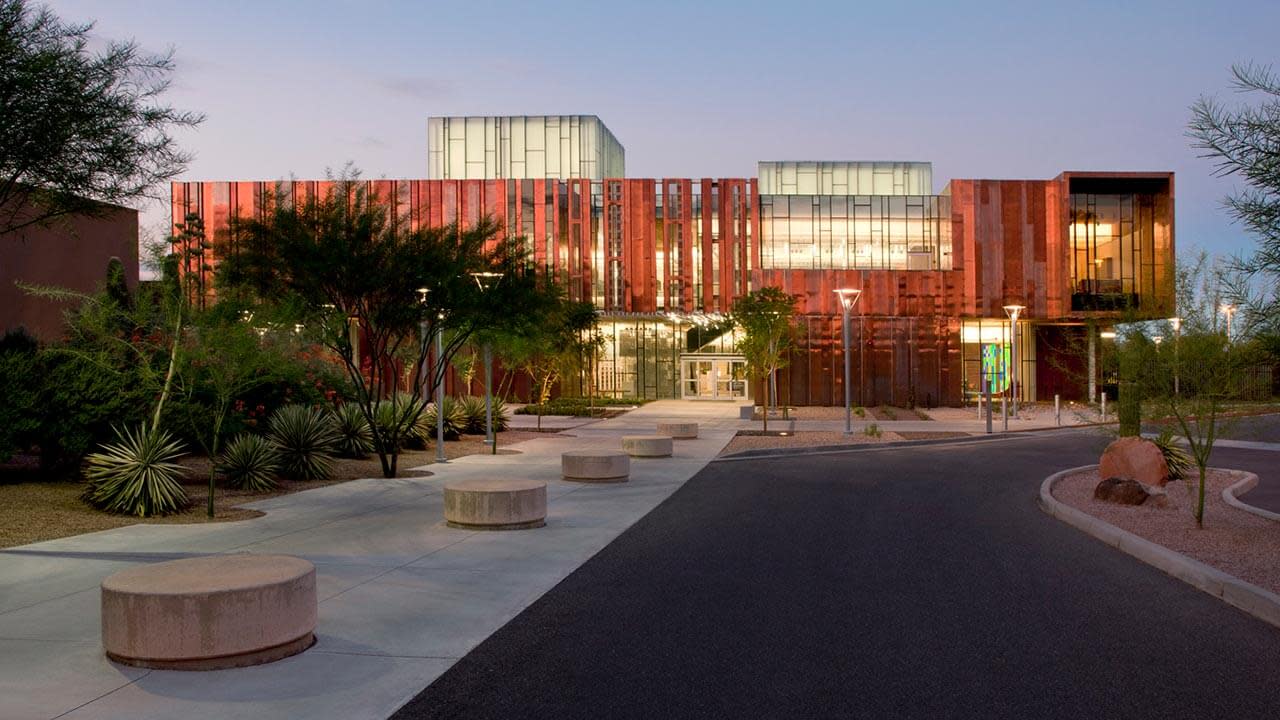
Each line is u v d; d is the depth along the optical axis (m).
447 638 7.38
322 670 6.54
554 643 7.24
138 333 17.44
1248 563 10.29
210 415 18.44
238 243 19.00
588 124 79.88
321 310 19.06
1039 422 43.47
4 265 27.30
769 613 8.25
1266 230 8.08
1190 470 21.78
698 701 5.89
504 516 12.97
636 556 11.05
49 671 6.47
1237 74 8.09
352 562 10.52
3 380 16.52
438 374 23.88
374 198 20.42
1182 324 13.79
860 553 11.36
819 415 50.22
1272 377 13.23
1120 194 61.44
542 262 45.69
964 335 64.19
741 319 39.56
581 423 41.09
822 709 5.76
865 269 62.75
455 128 80.62
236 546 11.46
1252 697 6.05
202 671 6.51
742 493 17.77
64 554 10.80
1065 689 6.19
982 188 60.34
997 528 13.52
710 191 62.81
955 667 6.66
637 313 61.25
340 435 23.58
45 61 12.06
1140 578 9.88
